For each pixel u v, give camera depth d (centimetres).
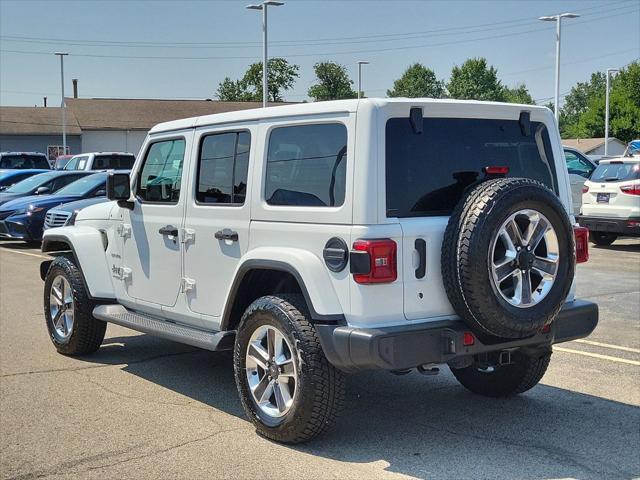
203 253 540
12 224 1659
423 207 446
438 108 457
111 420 522
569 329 493
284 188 477
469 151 471
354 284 427
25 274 1261
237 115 517
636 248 1518
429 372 452
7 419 524
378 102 434
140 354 714
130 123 5950
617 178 1447
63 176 1838
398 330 425
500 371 560
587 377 625
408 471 431
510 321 427
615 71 4712
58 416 530
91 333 684
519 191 426
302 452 461
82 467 439
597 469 436
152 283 603
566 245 448
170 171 584
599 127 7500
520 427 508
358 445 473
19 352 720
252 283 512
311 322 453
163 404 559
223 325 524
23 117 5859
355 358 423
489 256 418
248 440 481
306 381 445
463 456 455
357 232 426
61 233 696
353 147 434
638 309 898
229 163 523
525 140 503
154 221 593
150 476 425
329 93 7812
